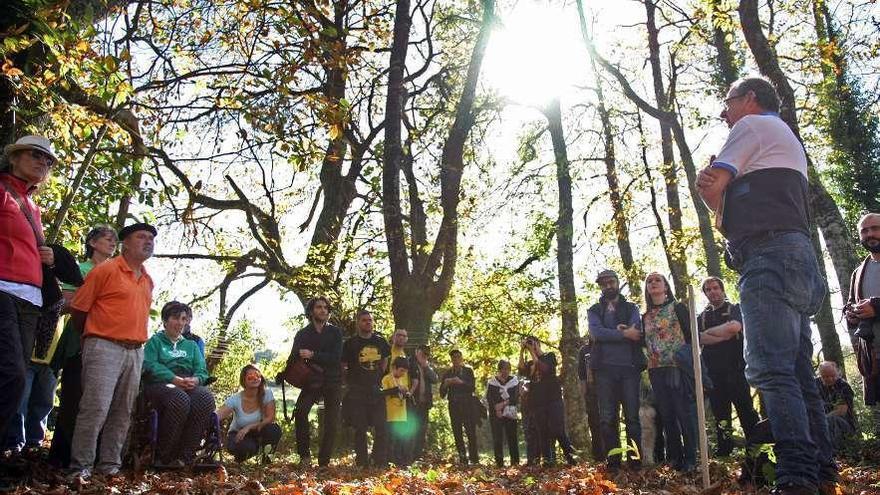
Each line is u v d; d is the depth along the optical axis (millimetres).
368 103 21266
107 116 9156
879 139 20156
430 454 17625
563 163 20781
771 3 18797
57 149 9352
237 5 10359
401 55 16484
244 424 10094
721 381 8867
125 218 12391
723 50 18625
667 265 24828
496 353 24250
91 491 5469
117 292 6297
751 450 5598
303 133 9602
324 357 10344
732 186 4277
